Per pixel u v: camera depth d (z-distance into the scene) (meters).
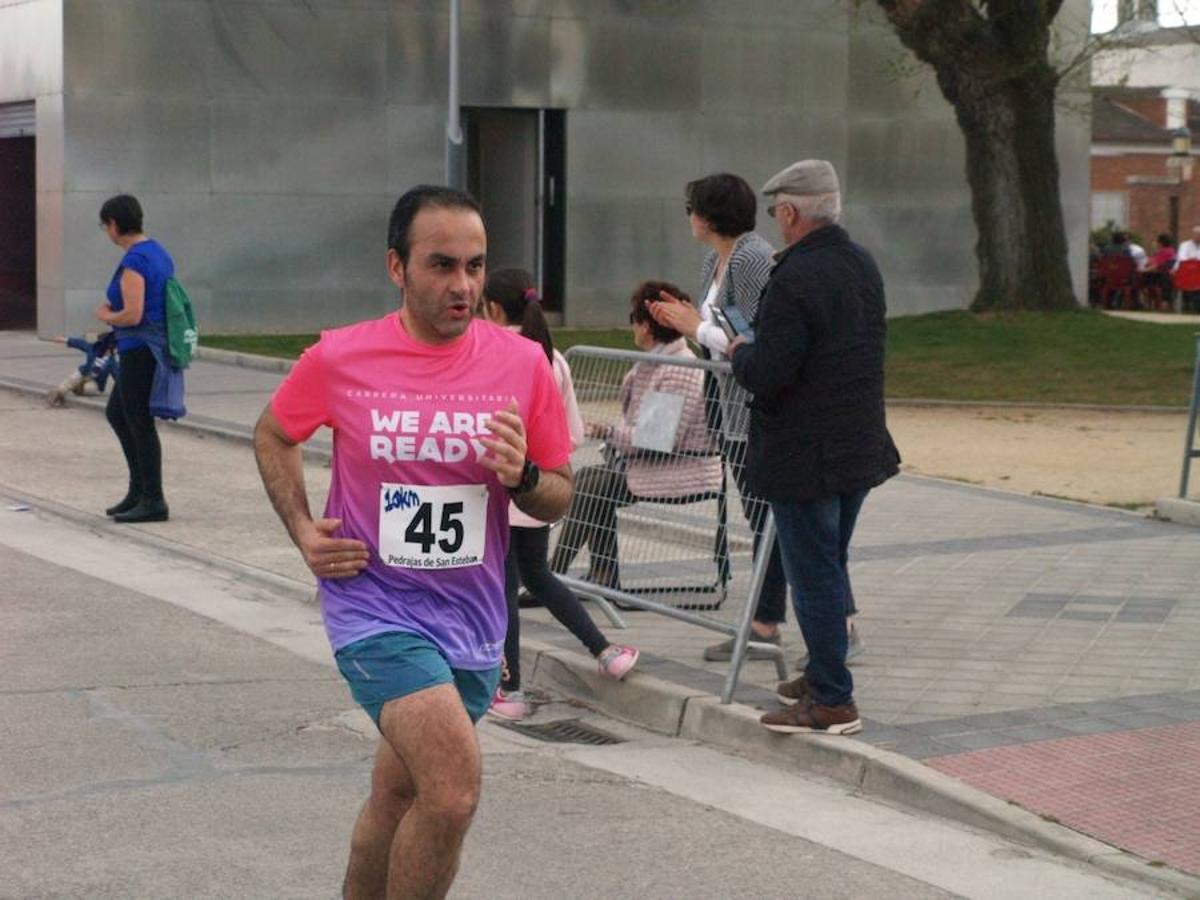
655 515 9.66
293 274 31.48
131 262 13.74
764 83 34.78
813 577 7.99
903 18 30.45
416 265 5.15
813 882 6.55
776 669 9.35
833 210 7.86
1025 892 6.49
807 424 7.80
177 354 13.94
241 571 12.33
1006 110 30.94
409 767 5.02
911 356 27.25
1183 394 23.84
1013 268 31.28
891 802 7.57
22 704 8.74
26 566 12.41
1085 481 16.64
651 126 34.00
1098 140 57.66
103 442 19.05
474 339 5.32
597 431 9.99
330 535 5.19
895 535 13.38
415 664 5.10
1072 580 11.71
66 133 29.59
